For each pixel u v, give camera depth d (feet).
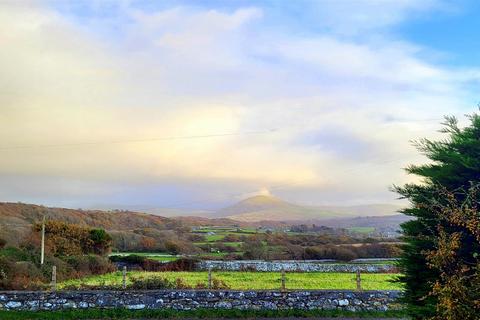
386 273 115.14
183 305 68.23
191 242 184.34
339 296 68.90
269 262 121.19
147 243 166.40
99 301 67.87
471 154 37.81
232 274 108.47
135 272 109.81
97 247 124.88
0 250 97.45
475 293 27.32
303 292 69.10
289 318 65.00
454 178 37.60
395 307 67.67
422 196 37.93
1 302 67.00
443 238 30.32
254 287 82.89
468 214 29.96
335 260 144.05
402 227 42.83
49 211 192.85
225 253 160.86
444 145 39.73
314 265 119.55
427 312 38.86
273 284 89.25
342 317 65.67
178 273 109.91
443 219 35.29
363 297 68.80
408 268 42.24
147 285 71.87
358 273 72.02
